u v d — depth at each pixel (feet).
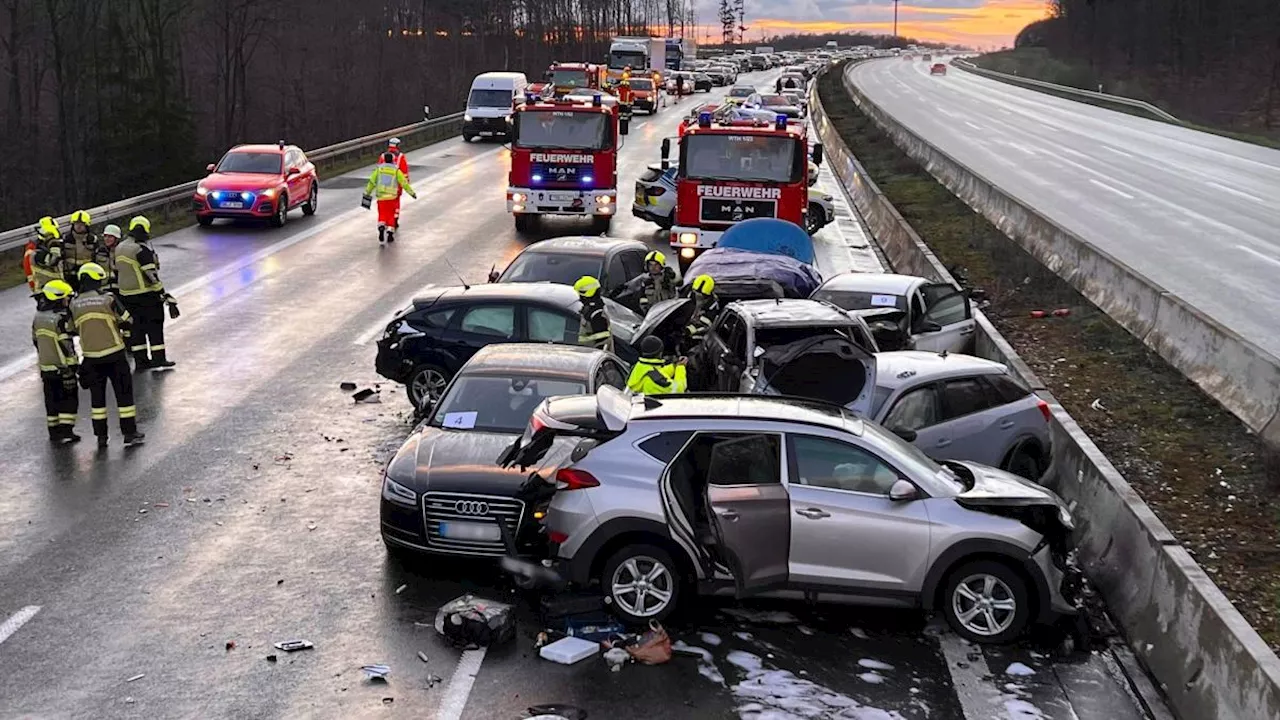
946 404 34.86
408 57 284.00
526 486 28.19
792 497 26.55
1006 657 25.89
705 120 70.23
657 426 27.09
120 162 176.45
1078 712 23.58
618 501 26.45
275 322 57.47
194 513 33.06
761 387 35.29
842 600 26.84
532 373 34.22
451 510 28.91
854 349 34.83
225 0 210.18
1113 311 55.11
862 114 201.87
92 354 38.34
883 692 23.99
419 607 27.45
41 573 28.81
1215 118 246.27
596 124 84.58
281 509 33.55
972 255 76.13
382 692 23.45
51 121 205.26
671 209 85.87
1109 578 29.01
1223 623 22.59
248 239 82.74
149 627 26.07
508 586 28.81
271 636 25.77
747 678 24.40
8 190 180.65
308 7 244.83
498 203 102.27
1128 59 344.90
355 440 40.01
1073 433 35.32
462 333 42.75
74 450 38.40
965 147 144.87
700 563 26.53
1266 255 72.23
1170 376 46.19
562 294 44.19
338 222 91.61
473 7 310.86
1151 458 37.76
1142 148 148.46
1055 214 88.94
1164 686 24.27
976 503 26.55
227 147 211.00
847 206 105.19
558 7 357.41
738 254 52.47
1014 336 55.06
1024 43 548.31
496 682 23.97
